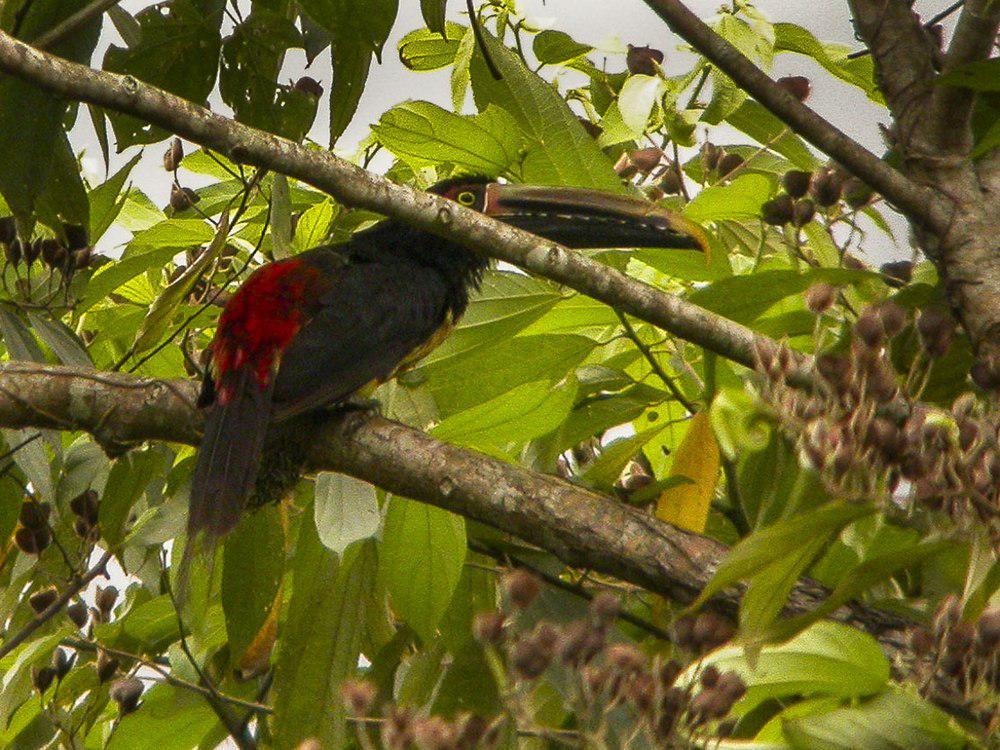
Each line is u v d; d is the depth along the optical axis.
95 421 8.12
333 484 7.96
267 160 7.12
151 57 9.35
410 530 8.15
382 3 8.55
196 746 10.02
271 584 8.65
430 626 8.16
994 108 8.41
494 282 9.35
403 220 7.38
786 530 5.26
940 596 7.03
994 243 7.49
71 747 9.16
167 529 8.45
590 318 9.36
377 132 9.18
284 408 8.16
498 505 7.31
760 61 9.34
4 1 8.56
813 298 5.82
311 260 9.25
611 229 9.03
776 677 6.26
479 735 5.45
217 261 9.62
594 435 10.12
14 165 8.38
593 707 5.93
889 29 8.06
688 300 7.88
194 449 9.38
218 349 8.45
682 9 7.50
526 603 5.63
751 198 8.70
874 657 6.22
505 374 9.35
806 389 5.99
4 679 9.58
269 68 9.53
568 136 9.38
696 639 5.80
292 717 8.26
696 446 8.48
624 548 7.05
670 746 5.56
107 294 9.64
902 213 7.64
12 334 8.30
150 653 9.73
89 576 9.02
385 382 9.39
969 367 7.61
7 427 8.11
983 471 5.43
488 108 9.02
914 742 5.89
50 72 6.80
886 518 5.84
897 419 5.80
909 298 7.79
